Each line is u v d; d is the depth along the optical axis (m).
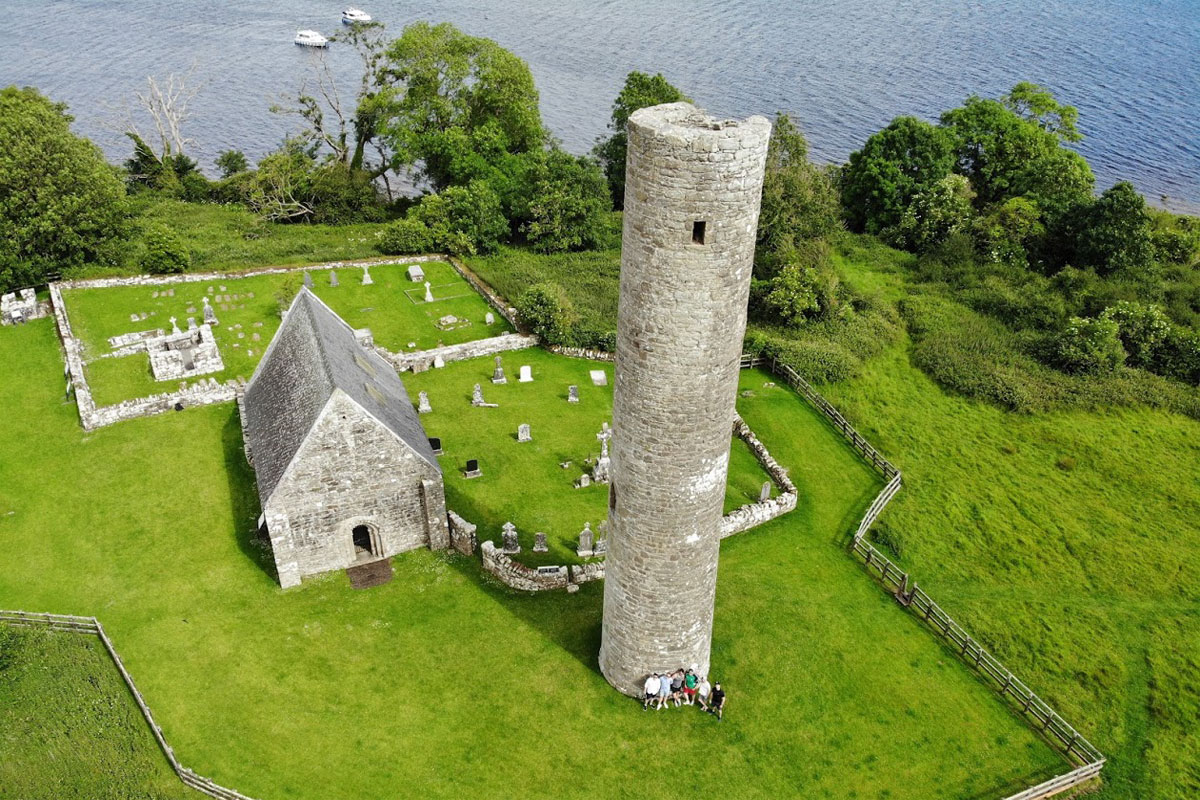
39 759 28.45
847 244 71.75
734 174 21.66
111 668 31.78
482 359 52.19
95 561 36.44
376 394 37.47
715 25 144.62
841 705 31.45
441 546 37.59
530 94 79.12
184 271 61.19
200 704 30.48
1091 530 42.09
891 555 39.59
